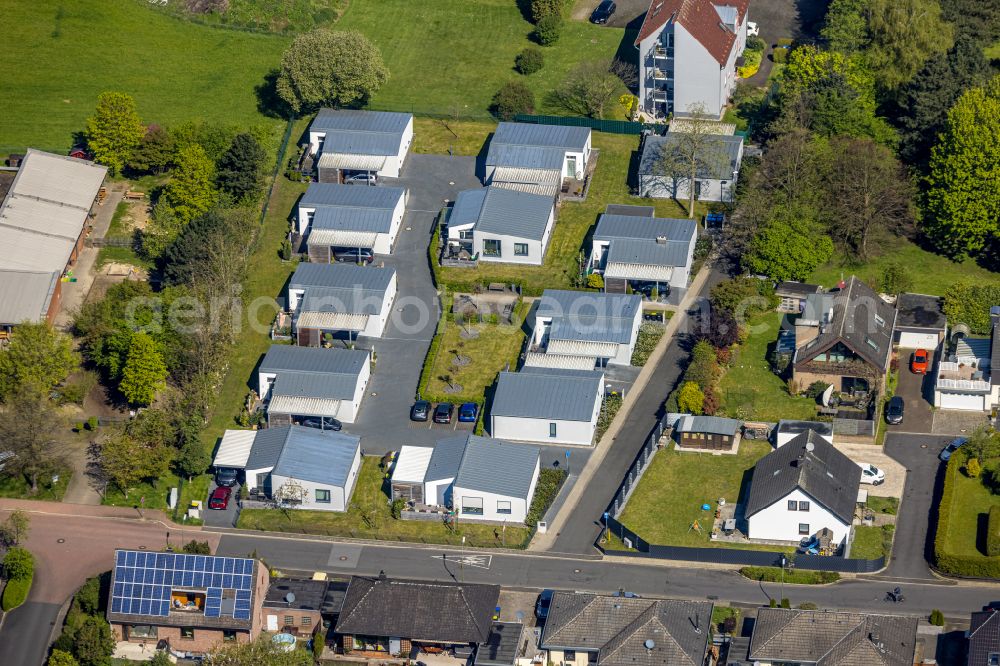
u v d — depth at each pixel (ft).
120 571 549.13
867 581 563.89
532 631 545.44
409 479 602.03
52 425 615.57
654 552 577.84
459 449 608.19
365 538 593.01
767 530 579.07
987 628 521.65
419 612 538.47
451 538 589.73
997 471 597.52
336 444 617.62
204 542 587.68
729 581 566.77
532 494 601.21
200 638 548.72
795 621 526.57
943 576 566.36
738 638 535.19
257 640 531.09
